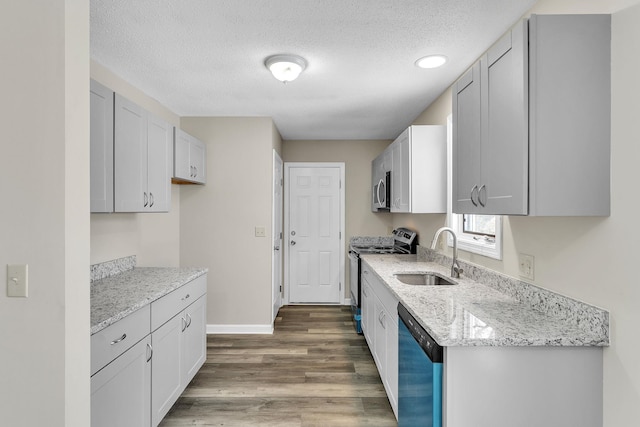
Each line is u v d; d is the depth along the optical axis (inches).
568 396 52.6
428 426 55.4
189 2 67.4
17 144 44.7
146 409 76.1
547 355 52.6
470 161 68.6
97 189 74.5
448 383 52.2
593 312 53.3
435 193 111.1
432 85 110.5
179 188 149.9
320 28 77.0
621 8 49.4
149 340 77.3
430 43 83.5
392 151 138.2
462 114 72.1
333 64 95.5
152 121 98.6
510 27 76.4
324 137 189.3
